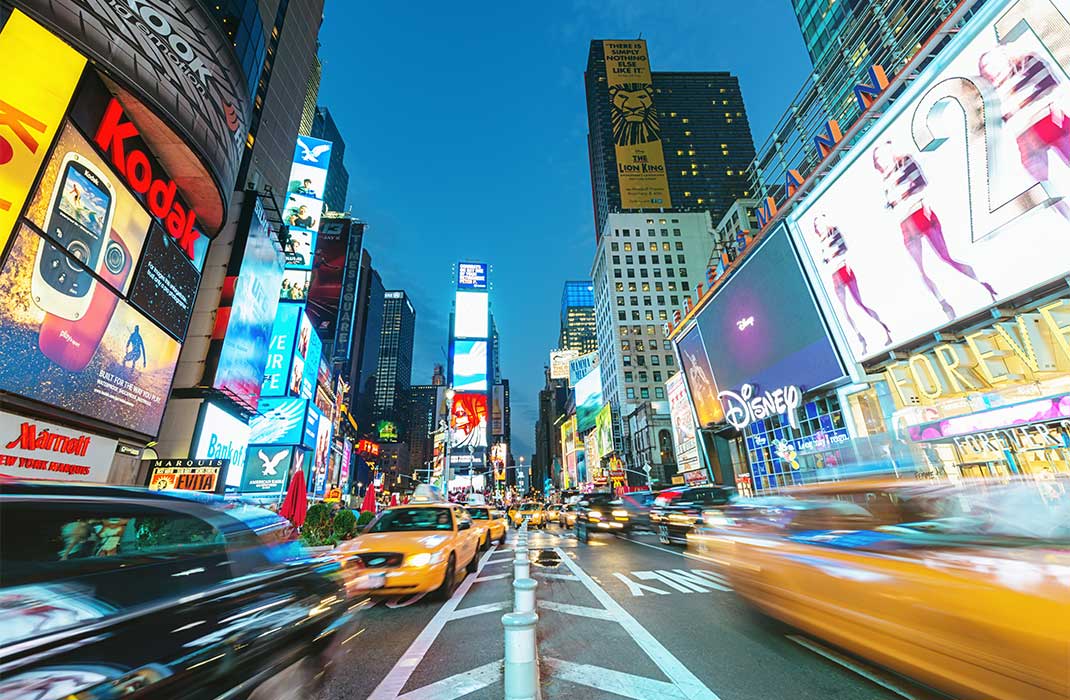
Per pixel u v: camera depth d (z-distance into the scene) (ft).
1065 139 45.32
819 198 76.74
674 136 419.54
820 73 109.60
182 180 65.82
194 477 66.23
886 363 70.85
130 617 6.64
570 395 437.58
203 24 64.13
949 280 57.98
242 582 9.10
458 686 13.20
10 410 41.01
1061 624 8.82
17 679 4.95
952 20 57.72
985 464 54.19
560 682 13.37
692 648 16.22
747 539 19.71
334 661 11.42
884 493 16.35
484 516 56.08
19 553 6.85
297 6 152.97
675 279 285.02
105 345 52.11
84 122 47.88
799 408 91.91
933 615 11.13
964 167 54.54
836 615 14.11
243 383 96.84
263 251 107.24
